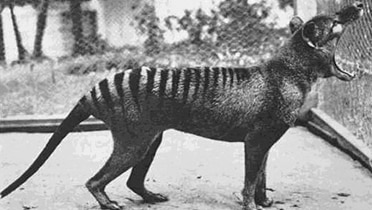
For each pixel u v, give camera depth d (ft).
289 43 16.31
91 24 29.43
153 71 16.38
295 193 18.22
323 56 16.03
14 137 25.27
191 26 29.07
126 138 16.37
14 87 29.01
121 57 29.43
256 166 16.39
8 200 18.03
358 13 15.99
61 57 29.50
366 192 18.24
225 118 16.15
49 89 28.94
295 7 26.86
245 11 28.91
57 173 20.48
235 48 29.12
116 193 18.43
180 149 22.91
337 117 24.97
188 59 29.19
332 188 18.63
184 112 16.22
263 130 16.11
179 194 18.30
